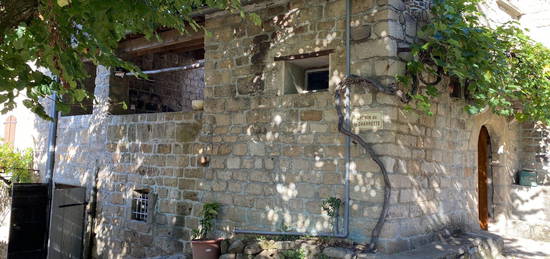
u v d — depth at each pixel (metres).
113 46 4.14
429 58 5.66
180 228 7.11
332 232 5.54
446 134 6.38
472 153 7.05
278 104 6.16
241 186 6.43
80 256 8.69
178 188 7.22
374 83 5.23
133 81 9.23
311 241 5.57
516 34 6.23
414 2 5.64
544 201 7.91
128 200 7.98
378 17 5.39
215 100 6.84
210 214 6.58
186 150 7.19
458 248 5.56
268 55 6.32
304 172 5.86
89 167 8.87
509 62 6.41
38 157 10.62
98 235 8.46
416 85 5.43
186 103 10.52
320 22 5.87
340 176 5.57
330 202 5.54
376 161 5.20
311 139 5.84
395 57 5.35
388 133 5.24
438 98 6.23
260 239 5.78
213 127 6.84
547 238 7.56
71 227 8.57
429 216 5.88
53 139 9.87
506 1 7.91
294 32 6.09
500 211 8.01
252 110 6.41
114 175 8.31
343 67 5.64
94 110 8.94
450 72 5.42
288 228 5.91
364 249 5.18
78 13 3.26
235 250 5.71
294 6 6.12
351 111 5.52
